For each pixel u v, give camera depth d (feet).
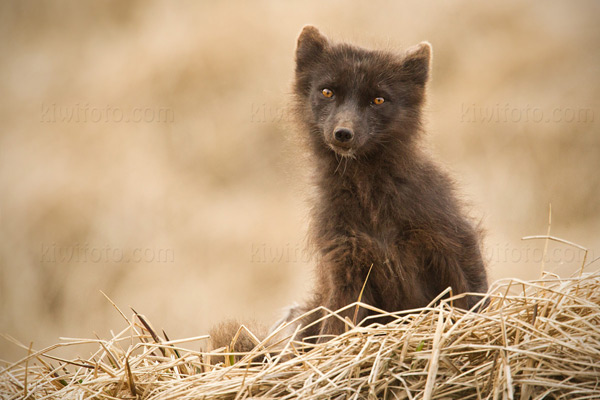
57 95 64.23
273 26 65.21
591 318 20.72
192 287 49.75
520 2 65.62
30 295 50.55
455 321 21.91
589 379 19.07
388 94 28.91
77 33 71.82
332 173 28.22
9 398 22.45
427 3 66.33
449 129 57.77
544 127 56.90
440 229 26.78
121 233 52.70
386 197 27.22
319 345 21.59
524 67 61.36
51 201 54.13
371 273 26.96
